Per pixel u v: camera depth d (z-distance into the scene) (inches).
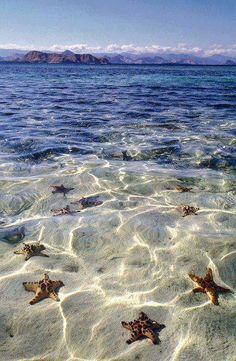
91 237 76.8
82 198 95.3
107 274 65.2
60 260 69.3
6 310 56.2
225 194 101.0
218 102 304.3
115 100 309.9
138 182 109.8
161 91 422.3
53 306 57.1
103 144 154.8
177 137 166.7
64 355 49.0
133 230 79.5
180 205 93.2
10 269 66.3
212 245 73.5
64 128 184.1
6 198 96.5
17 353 49.1
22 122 198.5
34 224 82.6
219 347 50.0
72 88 457.4
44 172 118.0
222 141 160.1
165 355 48.7
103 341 51.1
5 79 668.7
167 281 63.2
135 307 57.2
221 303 57.9
